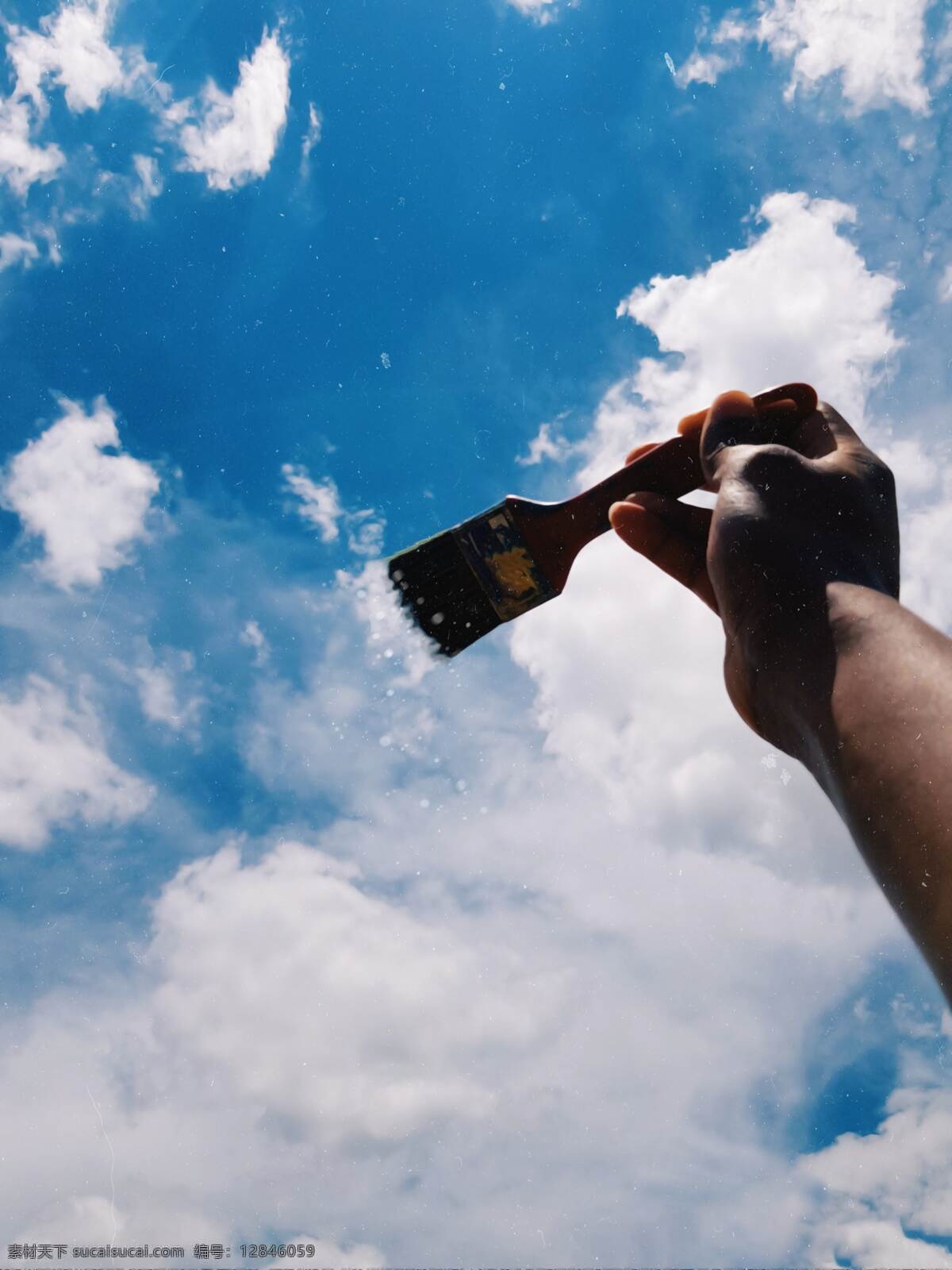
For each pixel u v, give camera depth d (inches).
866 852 16.5
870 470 28.1
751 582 23.9
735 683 24.0
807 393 32.2
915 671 18.1
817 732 19.3
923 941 14.6
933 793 15.5
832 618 21.3
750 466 27.0
